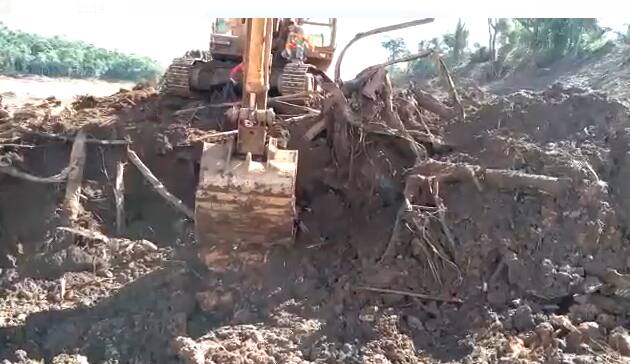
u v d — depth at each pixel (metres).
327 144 8.55
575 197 6.66
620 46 20.12
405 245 6.74
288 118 9.27
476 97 9.32
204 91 11.23
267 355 5.30
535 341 5.49
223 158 6.69
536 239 6.45
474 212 6.81
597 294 6.06
